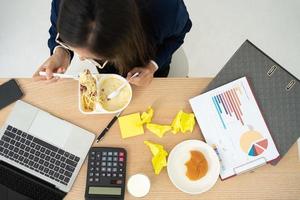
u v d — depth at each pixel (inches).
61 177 37.4
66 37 29.3
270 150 37.6
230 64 39.6
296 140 37.6
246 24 69.7
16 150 38.1
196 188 36.7
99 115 39.3
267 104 38.4
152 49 39.4
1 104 39.4
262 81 38.8
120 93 39.0
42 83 40.3
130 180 36.4
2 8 70.7
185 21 41.0
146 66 39.8
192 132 38.9
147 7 34.6
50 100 39.8
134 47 32.4
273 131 38.0
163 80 40.2
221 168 37.5
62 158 37.9
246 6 70.5
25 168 37.7
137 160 37.9
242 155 37.7
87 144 38.4
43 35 69.7
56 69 41.4
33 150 38.1
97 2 27.0
